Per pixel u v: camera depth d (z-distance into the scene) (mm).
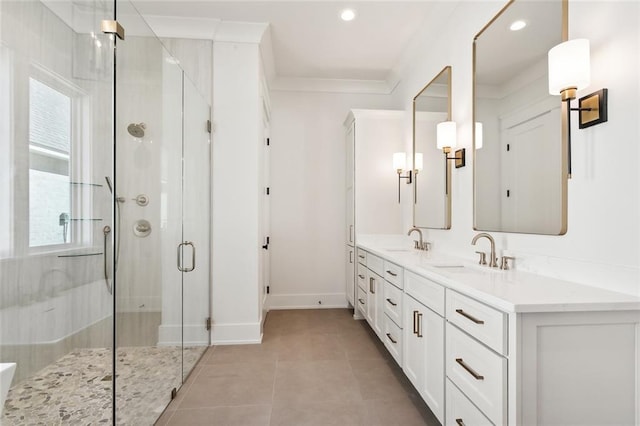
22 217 1744
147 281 1749
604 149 1194
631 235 1100
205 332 2604
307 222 3881
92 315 1561
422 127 2918
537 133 1517
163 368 1862
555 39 1415
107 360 1529
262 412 1725
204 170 2613
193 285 2385
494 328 1072
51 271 1651
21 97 1792
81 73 1717
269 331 3018
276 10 2545
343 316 3500
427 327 1626
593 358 1011
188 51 2709
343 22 2715
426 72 2902
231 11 2559
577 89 1240
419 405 1793
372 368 2250
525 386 979
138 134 1721
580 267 1296
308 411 1733
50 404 1591
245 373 2176
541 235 1509
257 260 2738
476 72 2035
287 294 3848
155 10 2543
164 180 1983
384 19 2668
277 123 3859
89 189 1651
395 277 2131
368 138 3426
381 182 3428
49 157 1691
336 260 3902
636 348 1028
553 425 998
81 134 1699
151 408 1719
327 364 2314
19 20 1767
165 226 1980
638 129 1077
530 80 1567
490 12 1935
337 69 3609
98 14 1611
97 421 1527
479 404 1156
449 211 2426
